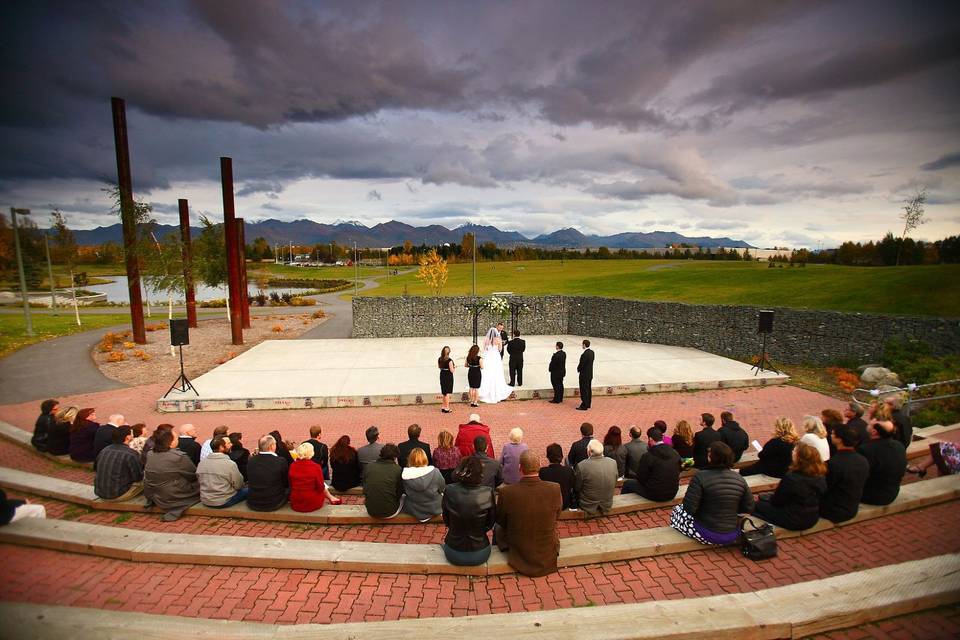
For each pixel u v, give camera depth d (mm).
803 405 12359
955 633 3973
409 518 6188
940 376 11617
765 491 6711
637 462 7094
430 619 3979
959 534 5473
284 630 3846
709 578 4855
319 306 43031
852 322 15281
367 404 12781
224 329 26828
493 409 12359
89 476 7855
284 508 6352
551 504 4809
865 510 5816
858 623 4078
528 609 4418
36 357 18609
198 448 7258
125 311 39000
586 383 12031
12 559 4777
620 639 3779
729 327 18266
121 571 4875
